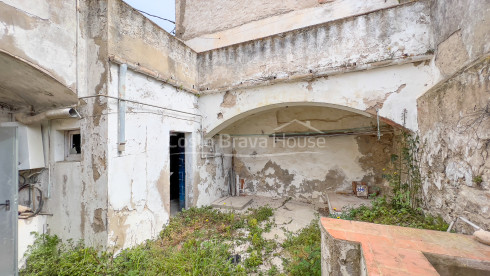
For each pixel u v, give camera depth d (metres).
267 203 5.84
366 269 1.40
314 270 2.43
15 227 2.73
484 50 2.06
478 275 1.51
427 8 3.39
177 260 2.82
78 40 3.01
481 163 2.06
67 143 3.46
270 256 3.13
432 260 1.59
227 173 6.59
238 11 7.11
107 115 2.93
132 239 3.28
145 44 3.59
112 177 2.97
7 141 2.71
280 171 6.34
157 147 3.84
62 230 3.25
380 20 3.69
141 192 3.47
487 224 1.98
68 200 3.20
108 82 2.95
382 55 3.67
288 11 6.46
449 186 2.63
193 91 4.82
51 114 3.02
